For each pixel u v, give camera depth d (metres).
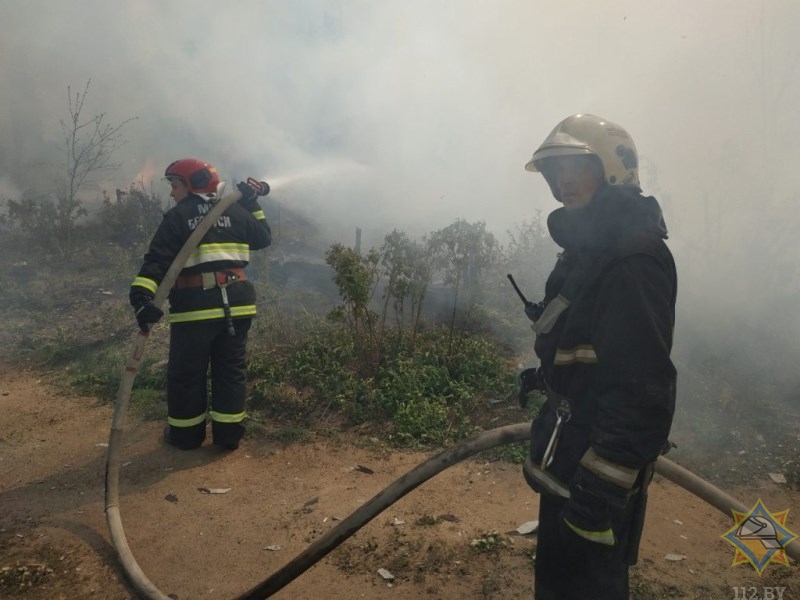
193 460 3.82
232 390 3.89
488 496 3.31
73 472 3.69
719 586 2.59
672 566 2.71
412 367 4.57
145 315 3.38
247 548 2.94
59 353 5.51
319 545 2.00
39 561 2.84
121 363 5.22
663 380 1.50
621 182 1.68
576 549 1.68
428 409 4.13
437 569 2.71
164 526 3.13
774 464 3.53
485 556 2.79
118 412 3.21
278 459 3.82
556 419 1.74
